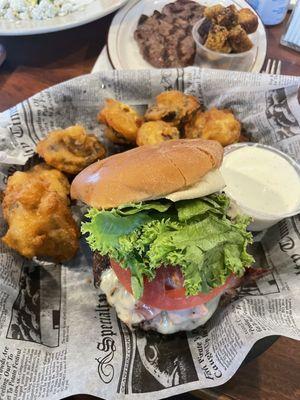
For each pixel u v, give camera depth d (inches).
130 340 8.7
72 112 12.0
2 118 11.1
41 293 9.6
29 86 12.9
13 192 9.9
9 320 8.3
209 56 13.4
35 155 11.2
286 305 8.7
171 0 15.6
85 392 7.3
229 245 7.9
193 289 7.5
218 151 8.5
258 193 10.4
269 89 11.7
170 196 7.7
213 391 8.0
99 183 8.0
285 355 8.4
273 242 10.5
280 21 15.1
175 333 8.9
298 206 10.3
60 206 9.8
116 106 11.4
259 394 8.0
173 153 8.0
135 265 7.7
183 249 7.4
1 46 13.6
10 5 13.5
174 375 8.0
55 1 13.5
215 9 13.3
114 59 13.4
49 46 14.0
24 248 9.5
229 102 12.2
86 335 8.7
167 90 12.3
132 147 12.2
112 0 14.2
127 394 7.6
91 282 9.9
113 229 7.6
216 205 8.1
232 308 8.8
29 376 7.5
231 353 7.8
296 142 11.3
